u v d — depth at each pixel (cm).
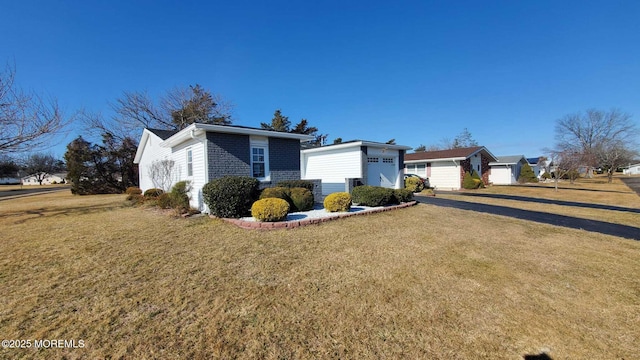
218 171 855
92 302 288
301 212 820
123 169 2202
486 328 236
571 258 425
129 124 2245
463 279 341
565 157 2228
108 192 2172
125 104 2206
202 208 859
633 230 625
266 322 246
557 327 238
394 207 914
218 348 210
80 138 2075
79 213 968
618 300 288
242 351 207
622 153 3152
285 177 1030
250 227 628
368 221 712
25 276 362
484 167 2302
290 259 417
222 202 729
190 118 2470
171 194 995
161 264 402
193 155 927
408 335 226
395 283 329
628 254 446
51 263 413
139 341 220
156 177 1341
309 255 436
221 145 865
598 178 3369
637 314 261
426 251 457
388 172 1373
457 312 263
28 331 235
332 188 1367
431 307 272
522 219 755
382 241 520
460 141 4794
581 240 535
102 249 484
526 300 288
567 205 1050
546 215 822
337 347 211
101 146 2145
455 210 912
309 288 316
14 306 280
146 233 603
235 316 257
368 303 280
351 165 1261
